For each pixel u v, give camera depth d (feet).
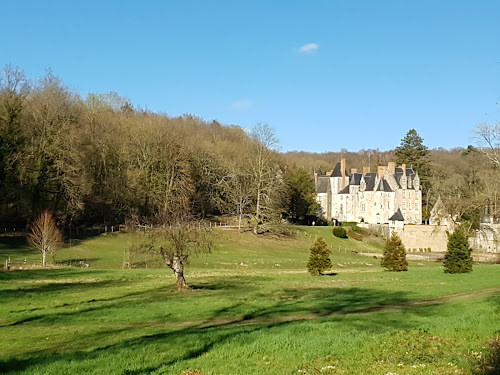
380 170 435.94
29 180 214.28
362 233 355.77
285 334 60.29
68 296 104.88
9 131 210.18
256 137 325.01
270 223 300.61
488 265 188.65
